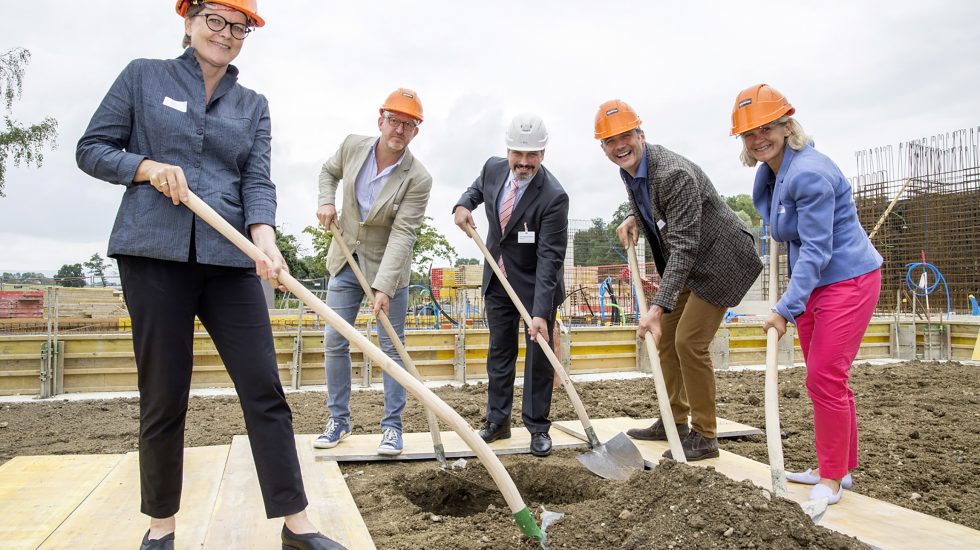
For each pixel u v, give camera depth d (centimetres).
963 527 274
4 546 244
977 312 1401
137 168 213
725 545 231
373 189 398
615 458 376
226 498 298
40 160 2194
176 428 230
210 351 742
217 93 238
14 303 1260
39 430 522
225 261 225
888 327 1120
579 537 253
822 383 310
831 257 309
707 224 371
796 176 307
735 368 964
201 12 226
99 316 1264
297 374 754
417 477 368
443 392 712
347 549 232
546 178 415
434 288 1280
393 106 374
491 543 268
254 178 245
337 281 404
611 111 362
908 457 416
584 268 1389
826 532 242
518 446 418
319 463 364
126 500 294
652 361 337
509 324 430
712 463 379
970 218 1609
